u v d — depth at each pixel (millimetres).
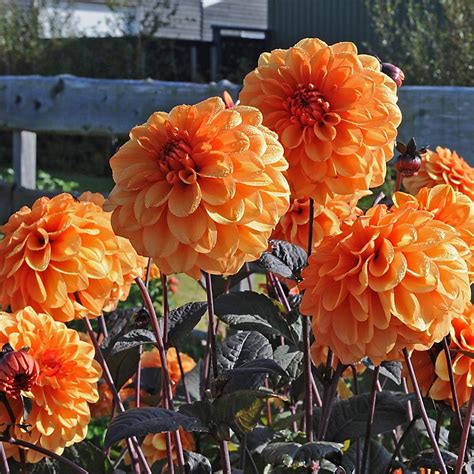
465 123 3564
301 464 1580
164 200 1366
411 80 9250
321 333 1479
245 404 1551
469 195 2371
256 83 1718
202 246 1363
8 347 1592
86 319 1834
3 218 5027
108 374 1830
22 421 1656
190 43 14922
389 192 5668
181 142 1411
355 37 13969
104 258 1718
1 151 14375
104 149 13656
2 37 13977
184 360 2598
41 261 1672
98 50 13648
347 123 1593
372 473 1859
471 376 1730
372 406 1700
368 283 1413
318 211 1928
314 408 1991
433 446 1599
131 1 15172
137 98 4527
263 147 1402
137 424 1521
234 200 1371
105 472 1931
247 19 24125
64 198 1817
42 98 4938
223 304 1787
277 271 1784
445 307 1418
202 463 1752
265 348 1890
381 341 1436
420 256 1414
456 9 9148
